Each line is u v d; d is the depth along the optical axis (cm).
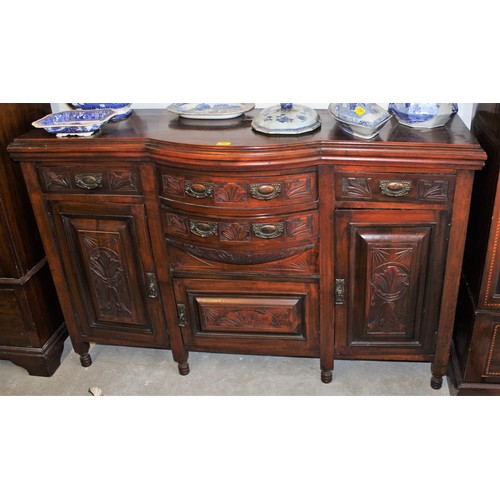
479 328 191
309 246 188
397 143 171
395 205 178
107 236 201
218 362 235
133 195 191
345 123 176
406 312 198
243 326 209
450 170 170
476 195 195
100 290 215
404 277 191
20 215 212
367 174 174
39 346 228
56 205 199
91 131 188
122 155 182
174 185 184
